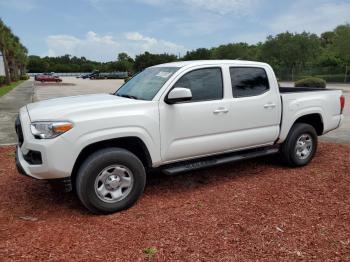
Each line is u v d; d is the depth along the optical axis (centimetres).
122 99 466
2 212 437
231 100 506
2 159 680
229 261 325
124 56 12025
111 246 352
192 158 490
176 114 459
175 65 508
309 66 5759
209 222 401
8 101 2134
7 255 337
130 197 436
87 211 437
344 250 342
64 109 414
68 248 349
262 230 381
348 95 2330
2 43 4159
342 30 4556
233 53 7156
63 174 399
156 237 369
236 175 570
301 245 351
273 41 5788
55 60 15488
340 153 702
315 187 511
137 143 446
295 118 582
